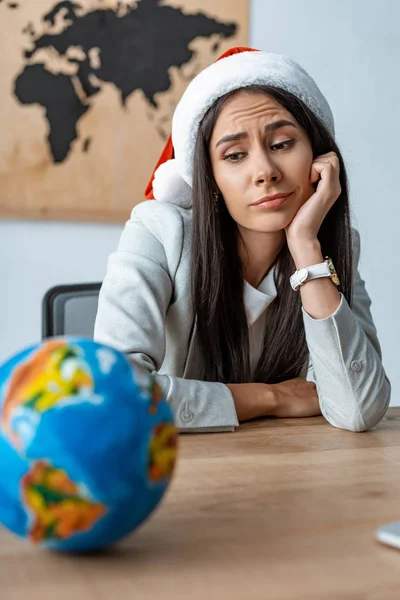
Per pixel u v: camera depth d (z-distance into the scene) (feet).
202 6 8.80
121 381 1.63
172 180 4.38
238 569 1.72
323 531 1.99
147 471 1.61
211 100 3.94
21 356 1.68
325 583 1.65
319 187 3.99
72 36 8.48
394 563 1.77
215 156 3.97
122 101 8.66
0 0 8.29
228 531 1.98
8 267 8.45
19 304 8.49
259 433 3.42
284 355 4.39
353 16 9.39
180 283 4.20
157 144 8.79
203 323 4.22
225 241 4.22
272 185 3.85
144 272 4.05
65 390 1.57
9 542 1.87
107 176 8.66
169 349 4.32
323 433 3.47
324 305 3.74
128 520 1.65
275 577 1.68
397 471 2.68
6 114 8.36
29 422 1.55
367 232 9.70
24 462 1.55
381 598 1.58
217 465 2.72
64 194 8.55
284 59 3.99
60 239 8.59
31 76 8.41
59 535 1.63
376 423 3.67
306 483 2.48
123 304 3.96
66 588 1.60
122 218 8.74
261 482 2.48
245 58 3.93
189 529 1.99
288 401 3.86
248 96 3.87
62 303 5.27
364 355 3.69
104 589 1.60
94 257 8.71
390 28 9.56
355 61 9.45
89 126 8.59
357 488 2.43
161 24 8.71
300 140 3.95
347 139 9.51
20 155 8.41
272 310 4.38
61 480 1.55
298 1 9.16
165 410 1.69
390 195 9.75
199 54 8.84
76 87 8.52
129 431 1.58
